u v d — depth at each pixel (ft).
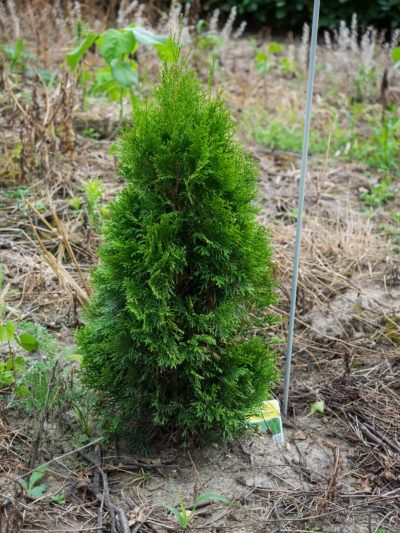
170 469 3.92
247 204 3.72
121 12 9.53
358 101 10.06
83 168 7.17
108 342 3.70
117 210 3.65
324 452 4.17
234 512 3.65
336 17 12.96
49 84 8.43
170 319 3.55
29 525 3.44
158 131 3.55
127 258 3.55
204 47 11.00
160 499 3.70
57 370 4.24
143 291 3.53
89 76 8.44
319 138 8.67
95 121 8.00
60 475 3.76
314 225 6.68
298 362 5.07
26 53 9.66
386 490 3.89
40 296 5.34
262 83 10.41
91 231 6.11
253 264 3.67
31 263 5.70
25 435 4.02
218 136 3.59
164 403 3.84
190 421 3.77
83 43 6.96
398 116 9.30
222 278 3.59
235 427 3.85
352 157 8.38
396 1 12.28
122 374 3.81
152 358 3.65
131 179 3.63
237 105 9.45
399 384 4.82
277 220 6.85
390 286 5.93
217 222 3.51
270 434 4.25
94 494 3.67
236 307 3.77
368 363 5.06
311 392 4.70
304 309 5.55
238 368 3.76
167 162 3.48
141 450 3.98
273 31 13.75
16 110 7.28
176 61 3.59
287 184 7.57
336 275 5.96
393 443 4.24
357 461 4.11
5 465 3.78
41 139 6.73
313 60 4.00
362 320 5.47
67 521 3.49
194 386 3.68
